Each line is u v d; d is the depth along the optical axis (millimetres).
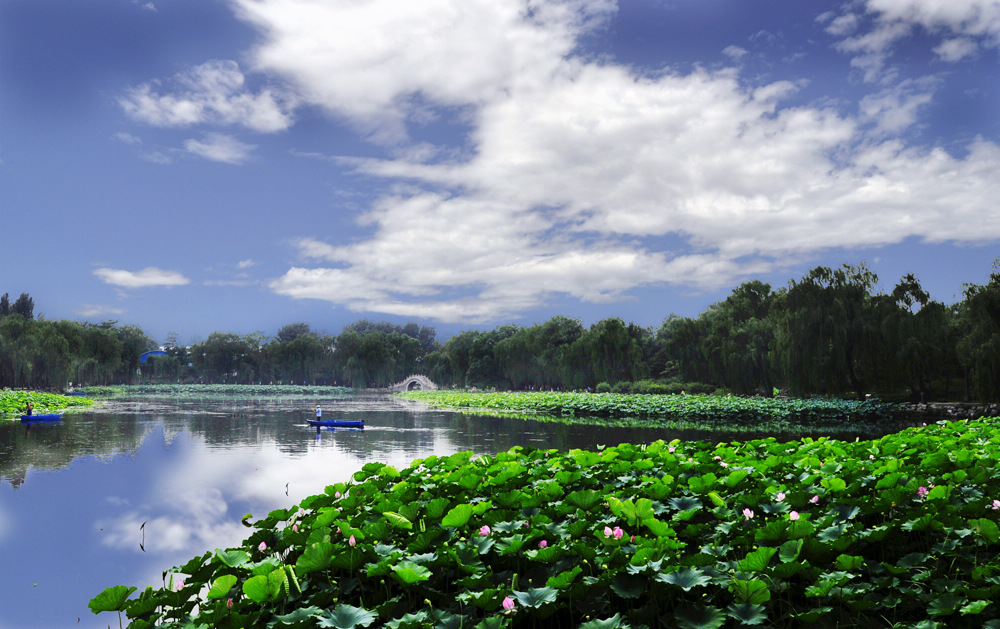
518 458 9078
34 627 7027
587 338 76250
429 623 4230
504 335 108688
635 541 5098
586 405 47125
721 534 5641
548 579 4578
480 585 4590
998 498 6293
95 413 41469
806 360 43188
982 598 4426
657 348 86000
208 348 125688
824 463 8062
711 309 81312
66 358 74438
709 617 4227
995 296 35906
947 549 5125
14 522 11484
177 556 9547
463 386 115312
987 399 35500
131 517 11859
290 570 4453
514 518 5941
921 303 41688
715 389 60375
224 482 15281
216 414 41594
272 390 108312
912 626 4312
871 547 5777
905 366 40281
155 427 30812
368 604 4871
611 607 4762
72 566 9102
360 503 6562
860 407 38219
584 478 7207
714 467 7395
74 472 16797
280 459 19500
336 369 127000
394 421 37438
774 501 6219
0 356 65250
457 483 6836
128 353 113688
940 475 7230
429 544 5250
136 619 4262
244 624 4219
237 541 10289
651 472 7836
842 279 44312
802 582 4992
